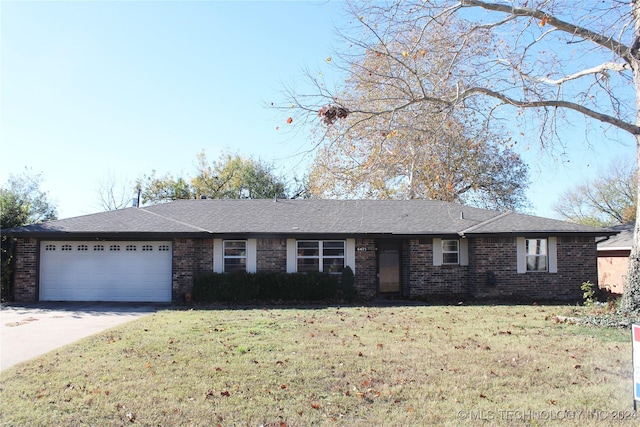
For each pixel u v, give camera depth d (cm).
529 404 627
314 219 2005
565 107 1275
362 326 1195
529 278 1902
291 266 1902
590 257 1911
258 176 4475
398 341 1000
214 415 597
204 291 1811
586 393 668
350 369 786
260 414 600
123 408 620
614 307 1370
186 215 2041
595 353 892
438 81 1170
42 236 1811
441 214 2094
